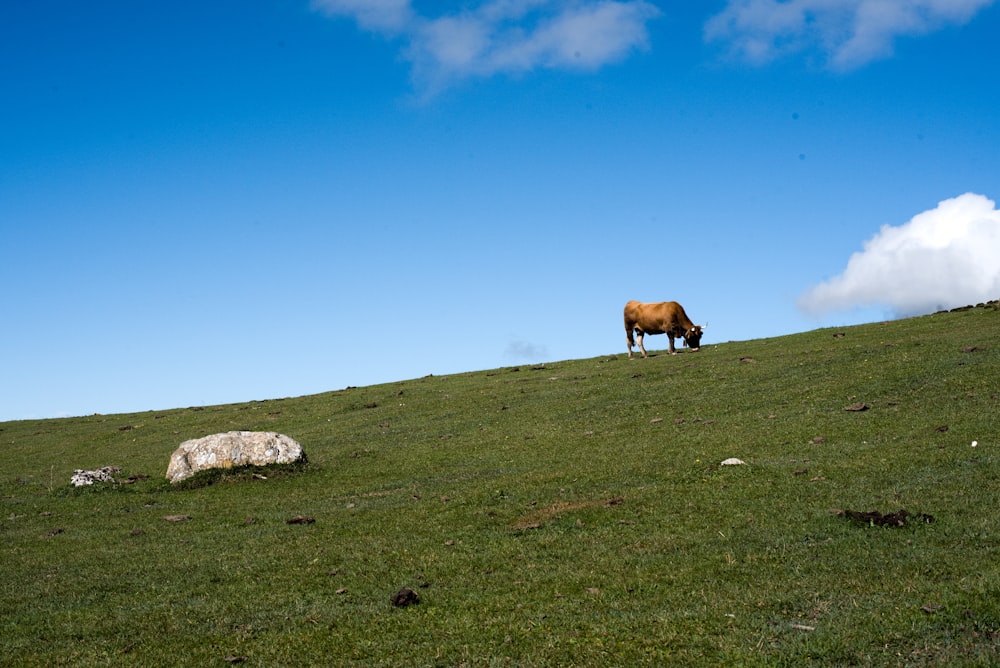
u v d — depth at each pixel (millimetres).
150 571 18641
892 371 33844
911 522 16812
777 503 19516
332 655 12789
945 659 10562
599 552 17281
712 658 11398
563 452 29969
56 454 44188
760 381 36969
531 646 12367
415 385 53312
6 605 16609
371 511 23406
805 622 12328
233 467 31000
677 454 26953
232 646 13531
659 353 52938
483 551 18219
